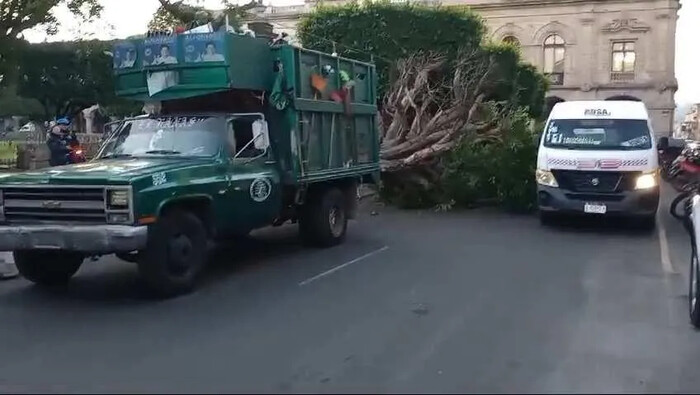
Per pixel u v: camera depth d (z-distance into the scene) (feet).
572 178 42.24
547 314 23.97
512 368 18.58
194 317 23.79
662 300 25.99
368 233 42.57
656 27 170.71
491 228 44.42
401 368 18.58
